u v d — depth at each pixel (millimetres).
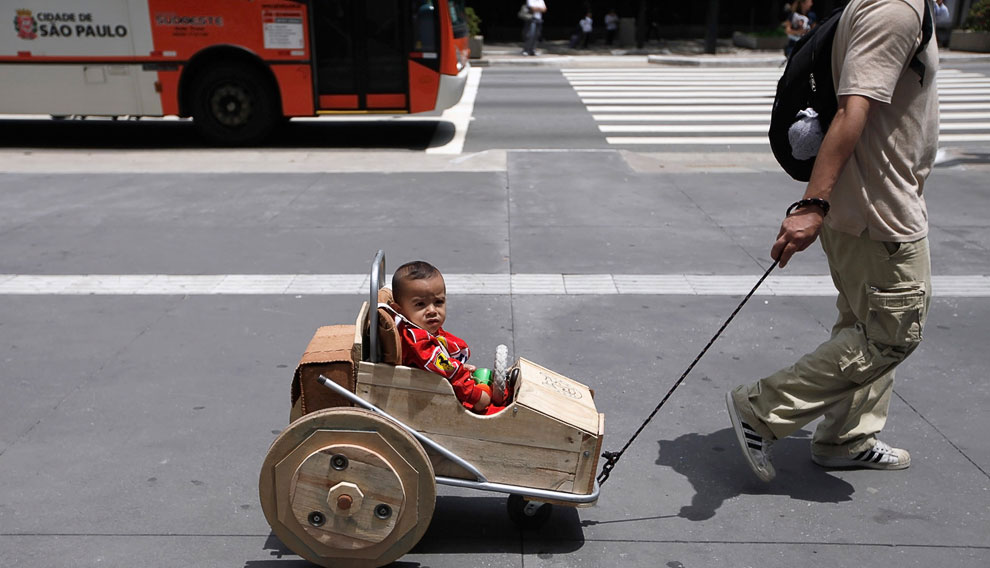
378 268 2994
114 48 12375
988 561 3107
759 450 3500
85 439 3977
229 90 12508
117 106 12594
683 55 28469
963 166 10891
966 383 4617
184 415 4223
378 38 12312
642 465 3814
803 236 2990
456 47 12805
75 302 5910
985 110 16344
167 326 5461
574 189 9586
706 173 10555
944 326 5453
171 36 12281
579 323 5539
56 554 3107
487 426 3021
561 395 3172
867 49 2957
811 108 3232
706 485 3650
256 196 9195
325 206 8734
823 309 5816
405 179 10094
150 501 3465
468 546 3207
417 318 3049
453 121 15023
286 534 2943
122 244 7352
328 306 5832
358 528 2912
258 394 4469
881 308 3256
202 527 3297
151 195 9250
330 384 2992
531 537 3270
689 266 6793
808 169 3336
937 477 3695
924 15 2984
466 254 7070
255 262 6836
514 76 22641
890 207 3182
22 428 4074
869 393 3615
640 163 11164
